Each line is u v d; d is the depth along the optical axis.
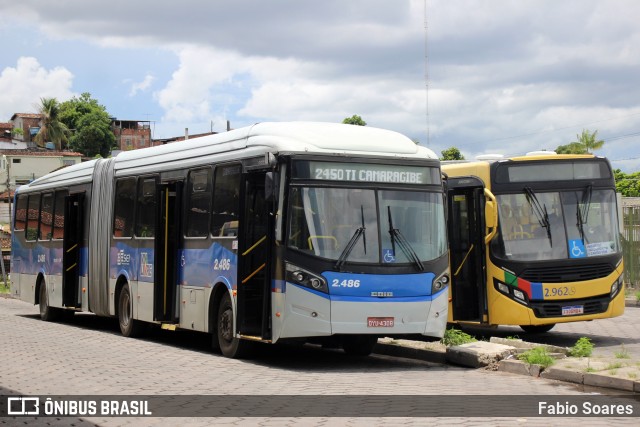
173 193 18.81
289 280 14.23
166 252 18.75
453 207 19.66
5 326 24.22
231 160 16.20
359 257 14.43
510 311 18.41
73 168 24.98
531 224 18.64
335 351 17.89
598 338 19.81
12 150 104.62
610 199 19.17
